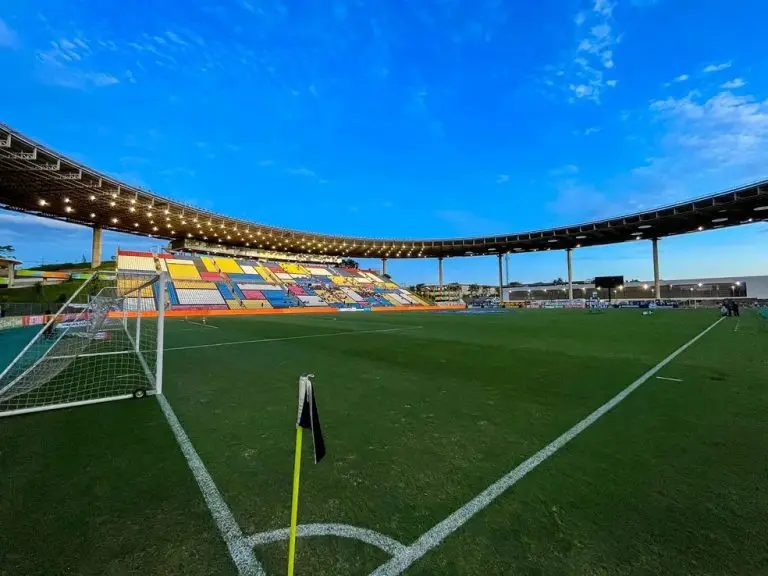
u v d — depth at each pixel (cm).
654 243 4534
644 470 275
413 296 5681
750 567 171
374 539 197
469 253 6175
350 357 840
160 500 240
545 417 407
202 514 224
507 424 386
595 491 245
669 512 218
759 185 2756
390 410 440
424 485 257
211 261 4553
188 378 626
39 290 3073
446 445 331
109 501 238
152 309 3034
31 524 212
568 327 1636
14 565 178
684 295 4994
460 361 777
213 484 262
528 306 5525
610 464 286
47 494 246
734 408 426
